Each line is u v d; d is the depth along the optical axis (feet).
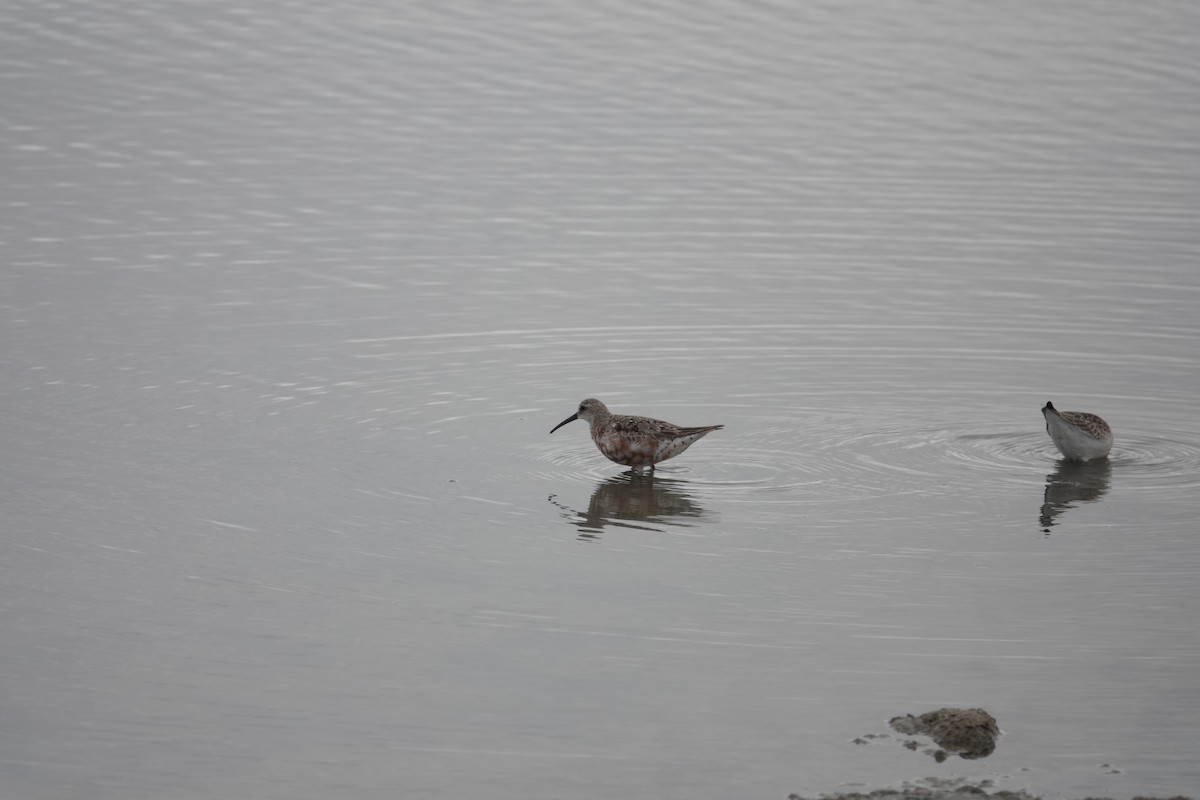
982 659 43.98
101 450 60.23
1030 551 52.19
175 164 98.78
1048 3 131.03
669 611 47.29
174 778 37.35
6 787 36.83
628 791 36.70
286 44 121.39
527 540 53.11
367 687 42.11
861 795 36.01
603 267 85.40
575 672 43.09
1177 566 50.83
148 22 124.67
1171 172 99.66
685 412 66.74
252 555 51.19
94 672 42.83
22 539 51.98
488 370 71.00
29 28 121.80
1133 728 39.75
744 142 105.70
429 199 95.09
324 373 69.67
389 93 112.78
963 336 75.56
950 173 100.32
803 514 55.72
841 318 78.02
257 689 41.96
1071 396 68.44
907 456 61.82
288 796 36.52
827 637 45.44
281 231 89.10
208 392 66.90
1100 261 85.56
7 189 92.99
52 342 71.97
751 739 39.17
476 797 36.42
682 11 130.21
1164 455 61.82
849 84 115.75
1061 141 105.50
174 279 81.30
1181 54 120.57
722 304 80.02
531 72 117.39
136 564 50.26
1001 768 37.60
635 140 106.01
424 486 57.88
